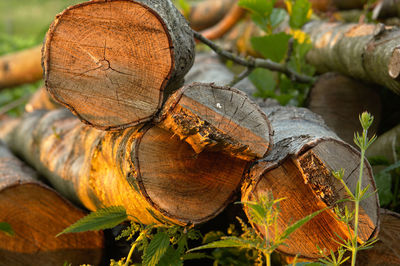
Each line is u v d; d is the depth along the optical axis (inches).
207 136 126.6
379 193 136.7
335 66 150.3
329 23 156.1
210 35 241.6
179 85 133.3
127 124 128.5
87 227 128.0
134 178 128.2
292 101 150.4
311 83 150.6
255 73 149.9
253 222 128.4
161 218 129.6
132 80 128.0
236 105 127.3
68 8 126.8
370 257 131.0
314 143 126.9
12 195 138.3
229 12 242.4
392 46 136.8
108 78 128.0
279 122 135.6
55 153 145.4
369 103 149.2
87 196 137.6
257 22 150.9
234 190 130.6
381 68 137.8
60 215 140.0
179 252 130.5
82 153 140.5
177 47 129.0
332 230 128.6
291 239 128.6
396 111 150.8
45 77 127.8
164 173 128.7
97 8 127.0
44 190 139.2
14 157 162.2
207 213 129.7
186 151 129.3
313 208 128.5
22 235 139.1
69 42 127.4
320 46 153.1
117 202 132.6
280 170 128.5
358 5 184.1
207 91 127.0
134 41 127.5
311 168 126.8
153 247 128.2
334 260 125.2
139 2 127.0
